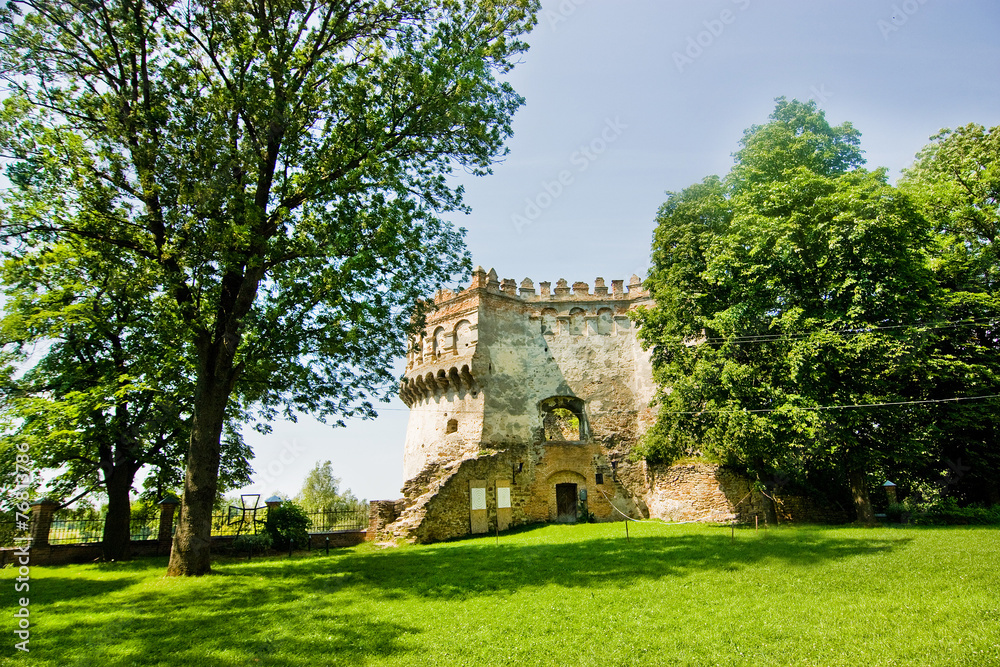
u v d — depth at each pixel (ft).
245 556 65.82
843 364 65.05
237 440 81.71
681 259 83.87
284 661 26.45
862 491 69.97
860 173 71.61
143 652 27.66
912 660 24.43
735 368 68.90
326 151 51.13
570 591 37.86
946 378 70.64
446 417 110.11
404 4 54.29
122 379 62.39
